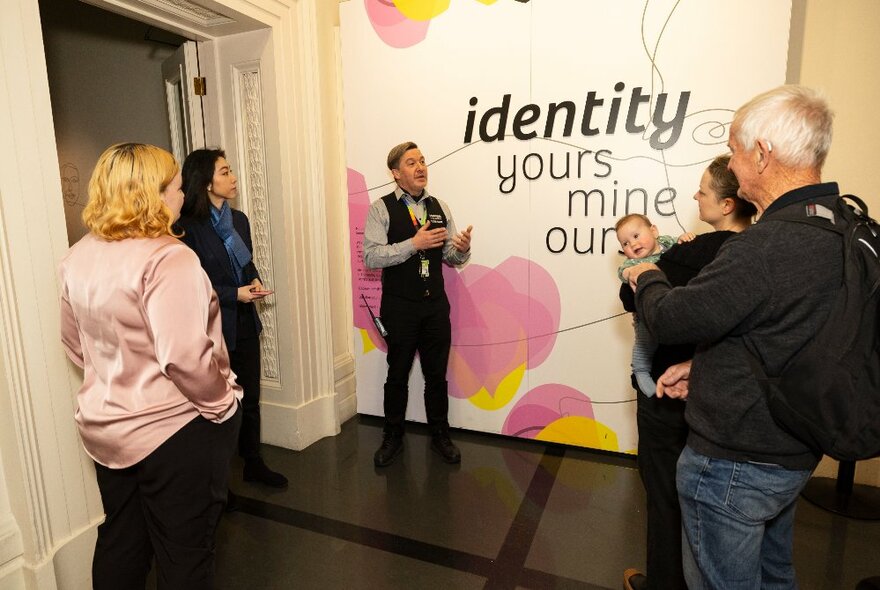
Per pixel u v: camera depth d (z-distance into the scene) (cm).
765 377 101
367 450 289
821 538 208
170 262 121
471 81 274
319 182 290
